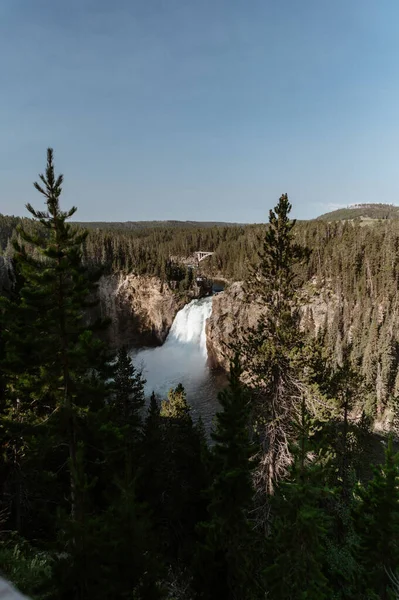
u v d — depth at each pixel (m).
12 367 14.31
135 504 10.57
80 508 9.60
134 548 9.70
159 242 178.38
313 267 108.62
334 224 145.50
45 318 14.05
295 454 13.07
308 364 17.95
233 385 14.59
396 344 71.75
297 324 19.66
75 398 14.88
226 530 13.99
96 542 9.16
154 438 29.30
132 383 33.34
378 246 107.56
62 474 22.23
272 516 17.58
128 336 121.25
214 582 13.82
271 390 19.23
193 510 28.38
